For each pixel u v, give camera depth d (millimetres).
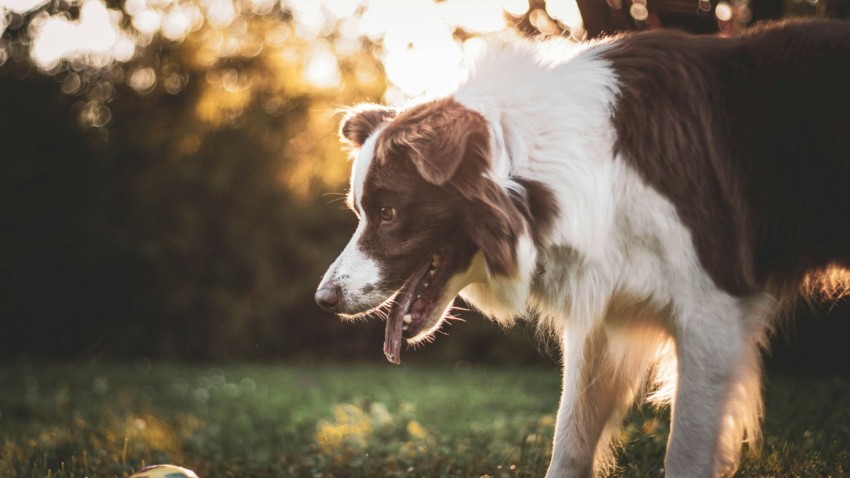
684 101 3512
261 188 15188
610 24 5531
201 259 15102
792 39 3656
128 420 7016
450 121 3383
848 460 4457
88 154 15047
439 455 5508
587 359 3920
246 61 15570
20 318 15172
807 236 3660
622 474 4543
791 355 9805
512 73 3645
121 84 15375
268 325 15039
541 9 6090
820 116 3564
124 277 15203
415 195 3547
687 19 5566
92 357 15281
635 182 3434
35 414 8602
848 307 8945
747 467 4414
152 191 14992
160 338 15234
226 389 11234
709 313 3418
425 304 3635
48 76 15164
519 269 3473
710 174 3469
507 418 8055
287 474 5246
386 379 12078
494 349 14336
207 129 15359
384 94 15484
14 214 14906
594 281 3535
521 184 3480
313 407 9414
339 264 3662
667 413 6125
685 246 3406
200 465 5523
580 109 3525
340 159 15273
